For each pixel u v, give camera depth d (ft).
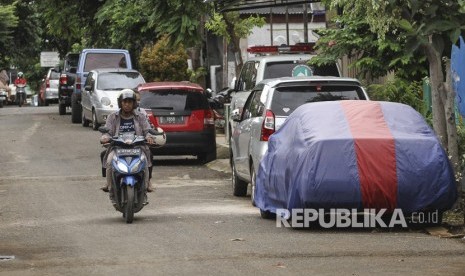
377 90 75.15
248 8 87.10
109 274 36.76
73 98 133.80
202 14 91.40
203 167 86.89
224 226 49.85
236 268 37.60
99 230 49.14
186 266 38.11
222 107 112.37
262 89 60.44
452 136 52.03
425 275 36.22
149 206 60.18
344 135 46.98
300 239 45.03
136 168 52.31
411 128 47.93
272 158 51.47
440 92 52.75
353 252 41.22
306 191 46.75
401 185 46.39
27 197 66.28
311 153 46.78
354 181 46.29
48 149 100.94
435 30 44.01
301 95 57.72
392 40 74.08
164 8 91.66
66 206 60.85
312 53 84.64
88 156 94.27
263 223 50.93
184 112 86.94
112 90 118.83
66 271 37.60
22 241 45.83
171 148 86.84
